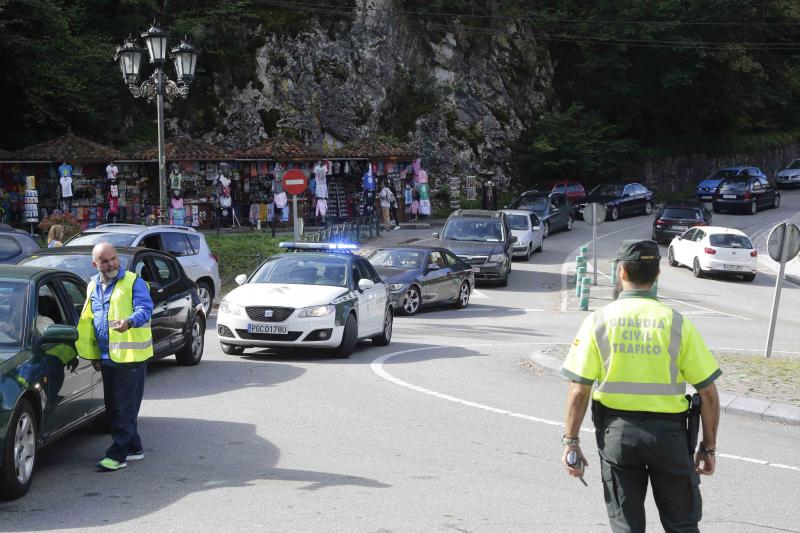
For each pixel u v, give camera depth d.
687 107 61.66
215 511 6.27
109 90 38.28
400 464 7.65
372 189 38.78
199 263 18.28
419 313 22.05
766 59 63.47
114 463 7.34
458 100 50.00
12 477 6.39
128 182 33.78
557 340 17.25
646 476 4.57
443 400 10.55
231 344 13.55
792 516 6.48
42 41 35.56
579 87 59.34
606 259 34.03
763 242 38.78
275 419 9.32
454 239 28.53
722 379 11.77
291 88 43.56
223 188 33.69
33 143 37.00
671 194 59.00
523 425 9.30
